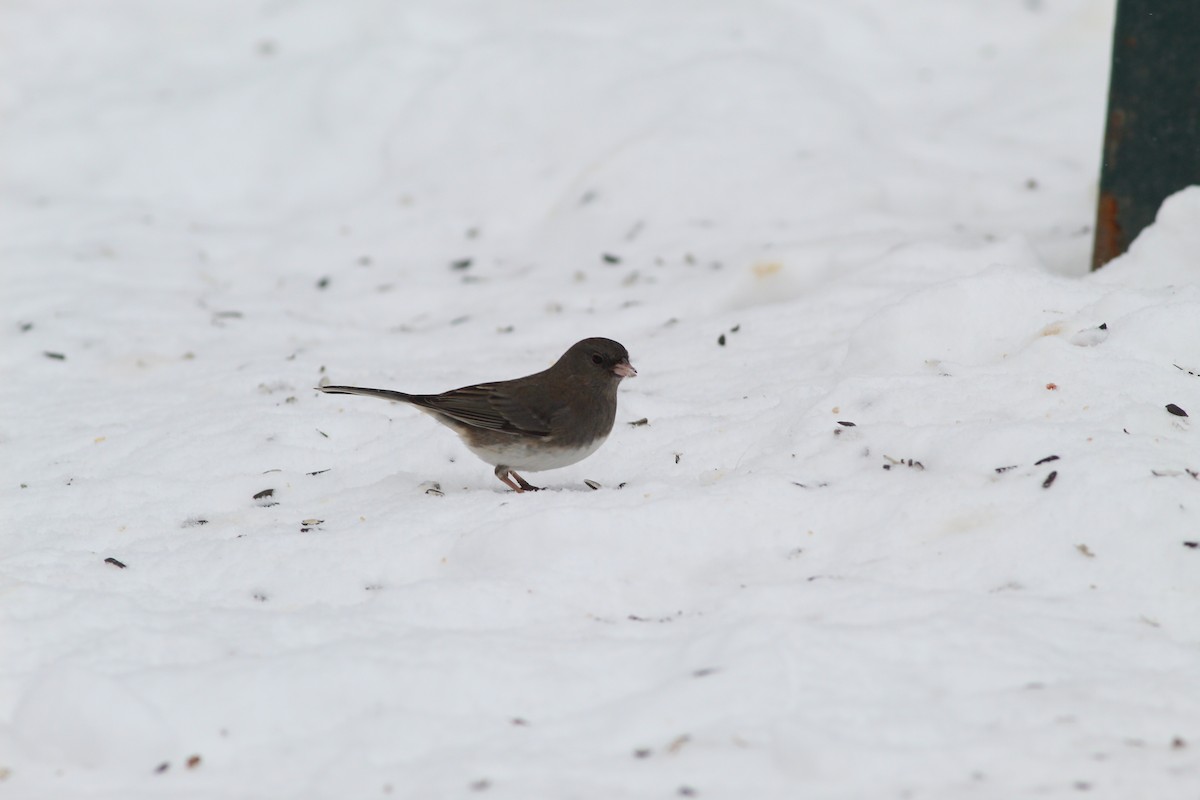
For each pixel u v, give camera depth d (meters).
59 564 9.52
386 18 23.73
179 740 6.94
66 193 20.48
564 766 6.52
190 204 20.45
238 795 6.51
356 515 10.05
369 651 7.54
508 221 18.67
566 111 20.12
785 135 18.77
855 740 6.52
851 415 10.23
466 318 15.72
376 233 18.77
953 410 10.02
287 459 11.55
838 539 8.84
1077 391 9.93
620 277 16.28
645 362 13.33
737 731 6.67
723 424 11.09
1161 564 7.99
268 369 14.04
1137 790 6.12
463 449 11.45
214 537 9.94
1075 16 22.62
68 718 6.97
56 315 15.84
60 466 11.82
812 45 23.27
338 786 6.47
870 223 16.64
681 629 7.86
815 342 13.04
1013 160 18.92
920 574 8.27
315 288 17.33
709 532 8.91
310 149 21.09
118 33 24.61
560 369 10.23
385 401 12.84
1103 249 14.21
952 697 6.88
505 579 8.55
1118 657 7.24
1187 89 13.27
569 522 8.86
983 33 24.17
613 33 22.52
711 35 22.42
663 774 6.41
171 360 14.71
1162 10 13.24
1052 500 8.48
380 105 21.34
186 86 22.56
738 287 15.22
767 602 8.01
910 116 21.53
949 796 6.12
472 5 23.91
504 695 7.21
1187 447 9.01
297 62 22.33
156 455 11.75
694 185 17.89
